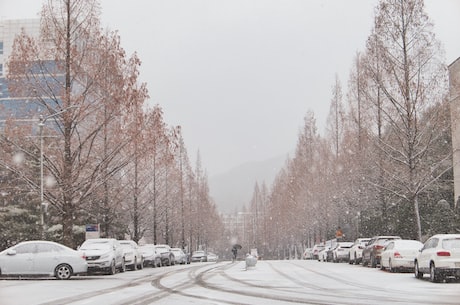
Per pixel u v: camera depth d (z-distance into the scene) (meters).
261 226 126.75
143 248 39.59
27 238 39.38
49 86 32.41
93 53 32.84
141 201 51.16
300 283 20.81
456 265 19.97
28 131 32.62
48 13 32.53
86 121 33.50
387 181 34.91
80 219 46.62
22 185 40.88
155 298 15.48
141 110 33.75
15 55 32.00
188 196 76.50
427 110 33.06
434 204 47.69
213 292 17.27
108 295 16.45
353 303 13.86
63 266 23.80
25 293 17.12
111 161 36.31
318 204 64.44
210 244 122.88
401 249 26.56
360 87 36.50
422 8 32.75
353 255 38.59
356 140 44.28
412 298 15.02
